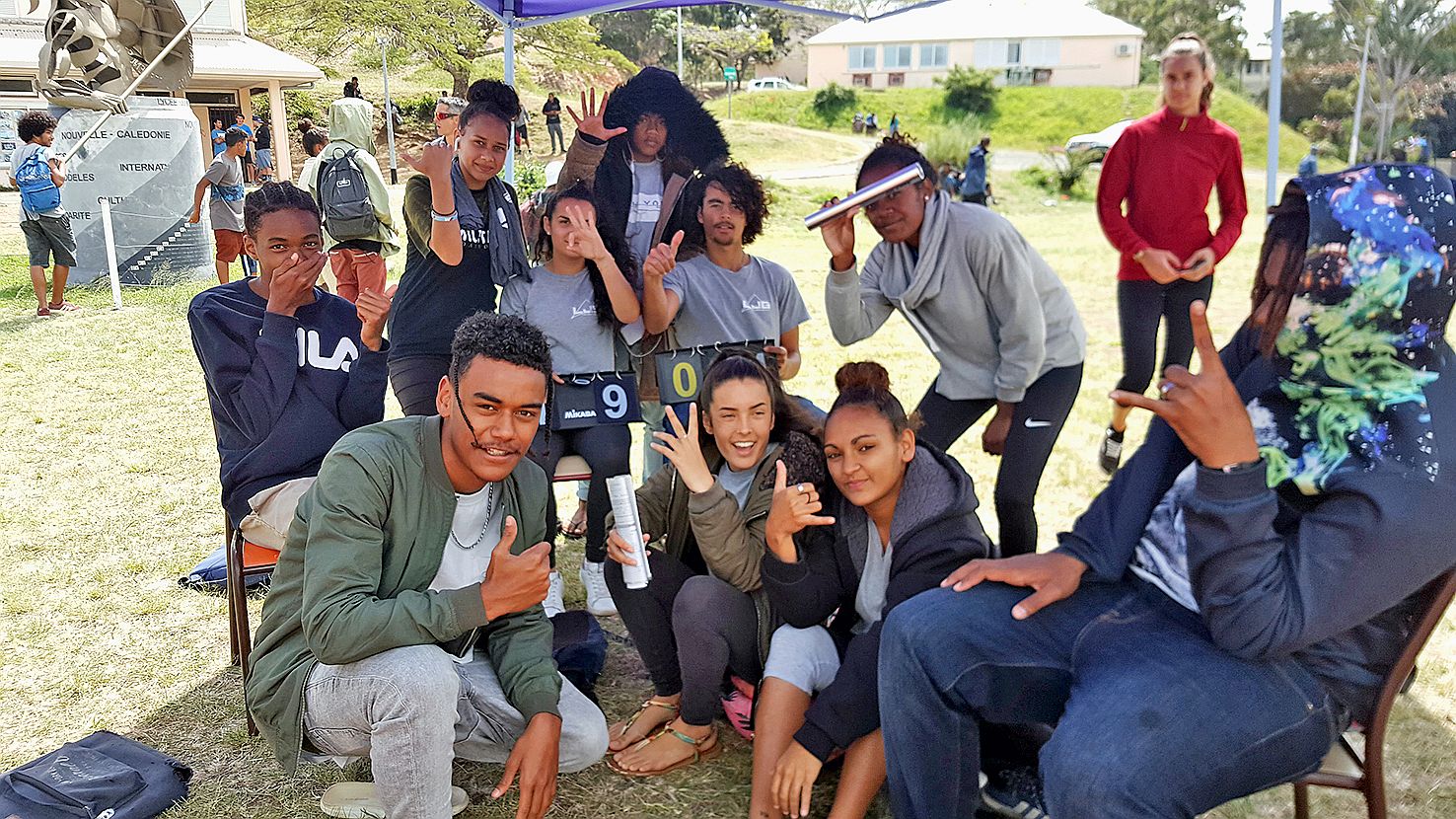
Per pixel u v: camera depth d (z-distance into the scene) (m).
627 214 4.01
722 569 2.68
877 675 2.29
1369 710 1.90
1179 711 1.82
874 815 2.54
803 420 2.84
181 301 9.76
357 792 2.57
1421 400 1.75
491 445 2.26
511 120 3.72
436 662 2.23
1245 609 1.76
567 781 2.72
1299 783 2.04
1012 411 3.27
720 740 2.89
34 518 4.49
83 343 8.00
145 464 5.22
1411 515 1.69
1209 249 2.84
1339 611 1.74
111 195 10.42
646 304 3.47
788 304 3.81
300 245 3.09
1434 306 1.74
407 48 23.88
